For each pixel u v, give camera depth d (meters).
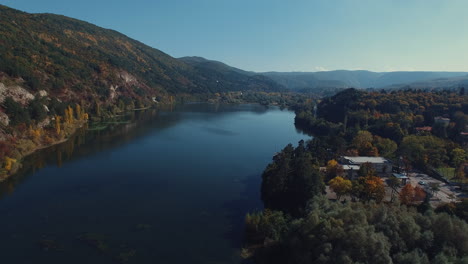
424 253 45.38
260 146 152.38
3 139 107.38
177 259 56.00
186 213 75.00
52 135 135.12
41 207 74.81
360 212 51.38
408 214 54.12
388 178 98.44
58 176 97.38
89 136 156.62
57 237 61.31
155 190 89.00
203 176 103.06
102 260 54.31
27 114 125.75
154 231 65.69
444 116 160.38
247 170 111.56
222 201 83.06
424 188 86.31
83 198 81.31
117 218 70.88
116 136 160.75
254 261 56.53
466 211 61.22
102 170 105.25
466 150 113.06
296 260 50.94
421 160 108.50
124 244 60.00
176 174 104.12
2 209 72.88
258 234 64.75
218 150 140.62
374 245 44.53
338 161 112.44
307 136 184.38
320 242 49.22
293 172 85.75
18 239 59.91
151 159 121.44
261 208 79.38
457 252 46.66
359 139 129.50
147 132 176.12
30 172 100.00
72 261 53.59
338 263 43.94
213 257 57.19
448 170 103.94
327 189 86.38
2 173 91.69
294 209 74.56
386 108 184.75
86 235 62.66
